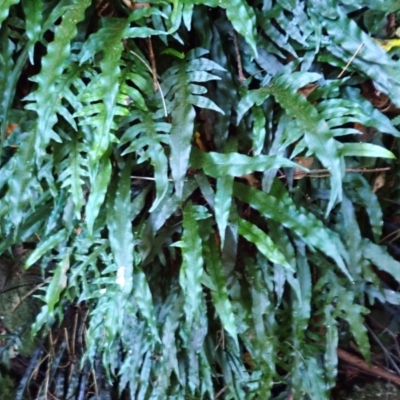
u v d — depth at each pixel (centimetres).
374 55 67
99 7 68
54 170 74
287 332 83
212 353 85
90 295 78
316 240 71
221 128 73
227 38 73
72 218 76
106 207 73
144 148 71
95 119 63
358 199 77
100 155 63
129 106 67
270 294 79
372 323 94
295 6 68
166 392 85
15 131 73
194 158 69
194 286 69
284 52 73
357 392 95
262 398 83
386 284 87
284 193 72
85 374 96
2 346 98
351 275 78
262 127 69
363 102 70
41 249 77
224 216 67
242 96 72
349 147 65
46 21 64
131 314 78
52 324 93
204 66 69
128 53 67
